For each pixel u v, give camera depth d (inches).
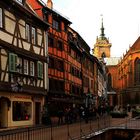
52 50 1692.9
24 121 1312.7
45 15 1657.2
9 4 1192.8
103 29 6333.7
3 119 1194.0
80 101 2268.7
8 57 1182.3
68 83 1934.1
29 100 1359.5
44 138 789.2
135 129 1238.9
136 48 4323.3
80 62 2338.8
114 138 1253.1
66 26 1904.5
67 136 858.1
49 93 1601.9
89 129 1082.1
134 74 4333.2
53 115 1649.9
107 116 2267.5
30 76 1344.7
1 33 1142.3
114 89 5531.5
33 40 1406.3
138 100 4274.1
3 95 1160.2
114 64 5777.6
